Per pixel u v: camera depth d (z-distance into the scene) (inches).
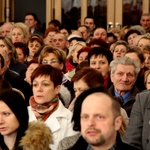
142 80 480.7
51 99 345.1
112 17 1021.8
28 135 289.7
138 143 321.4
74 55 608.1
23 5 1115.9
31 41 629.9
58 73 349.7
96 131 245.1
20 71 535.5
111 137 248.1
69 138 300.2
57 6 1050.7
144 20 916.6
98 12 1029.8
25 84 449.1
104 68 468.1
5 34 816.9
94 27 950.4
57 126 336.5
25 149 288.8
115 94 419.8
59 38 711.7
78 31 835.4
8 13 1080.2
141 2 1011.3
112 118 246.8
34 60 476.4
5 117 290.7
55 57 478.3
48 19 1057.5
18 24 722.8
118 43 576.1
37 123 295.4
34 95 346.0
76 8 1041.5
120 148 261.9
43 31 1056.2
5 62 430.6
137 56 492.4
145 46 543.2
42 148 290.5
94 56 468.8
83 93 272.8
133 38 701.3
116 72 415.2
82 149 263.1
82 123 248.1
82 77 348.5
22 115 292.8
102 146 248.8
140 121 324.8
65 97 419.2
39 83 345.1
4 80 407.5
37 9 1116.5
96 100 247.9
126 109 402.3
